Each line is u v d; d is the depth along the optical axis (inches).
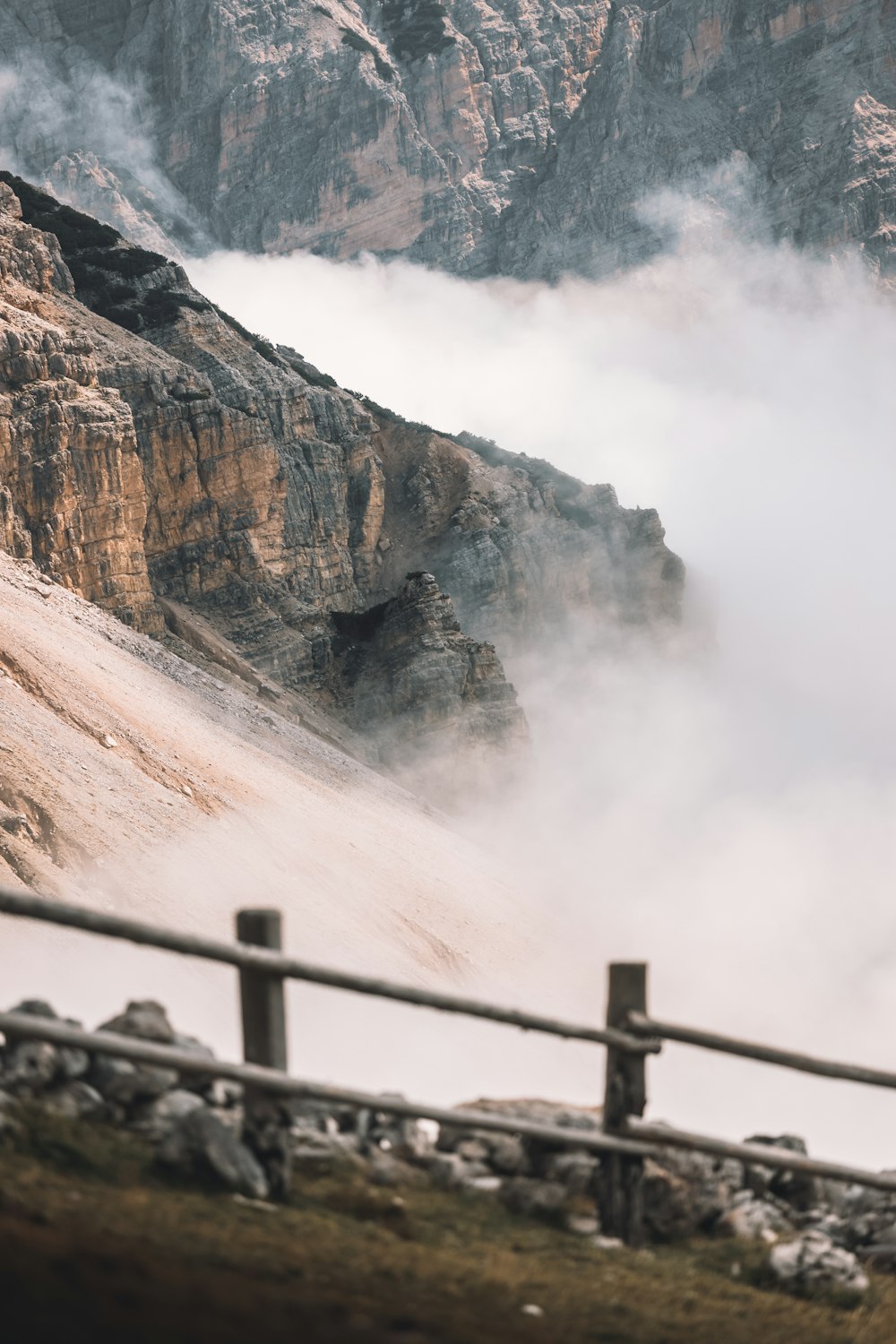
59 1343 314.5
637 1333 414.3
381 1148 513.0
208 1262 376.5
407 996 445.7
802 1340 443.5
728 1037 500.4
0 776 1996.8
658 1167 523.5
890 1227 570.3
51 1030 399.9
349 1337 354.9
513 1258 446.3
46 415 4458.7
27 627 2989.7
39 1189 390.9
